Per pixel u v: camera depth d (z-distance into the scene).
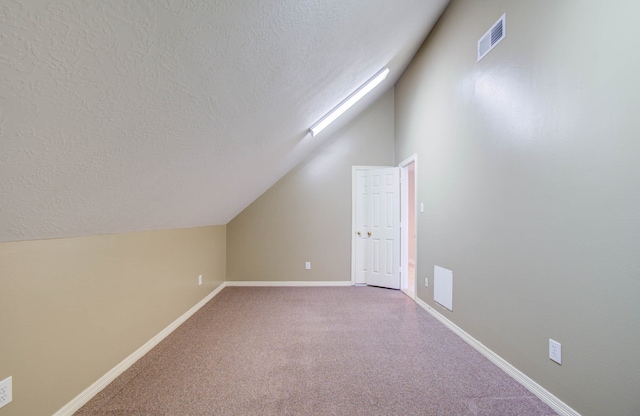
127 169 1.35
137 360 2.20
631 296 1.26
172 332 2.75
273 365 2.13
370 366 2.12
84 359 1.70
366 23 2.08
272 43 1.36
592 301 1.43
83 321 1.70
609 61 1.35
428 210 3.36
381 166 4.67
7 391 1.27
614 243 1.33
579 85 1.50
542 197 1.73
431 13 2.93
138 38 0.80
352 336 2.66
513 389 1.84
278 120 2.29
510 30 2.01
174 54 0.95
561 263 1.60
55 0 0.58
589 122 1.44
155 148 1.37
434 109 3.22
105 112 0.95
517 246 1.93
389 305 3.60
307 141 3.71
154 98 1.06
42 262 1.44
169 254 2.74
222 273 4.41
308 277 4.61
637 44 1.24
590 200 1.44
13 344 1.30
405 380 1.94
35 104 0.74
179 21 0.86
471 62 2.49
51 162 0.97
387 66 3.45
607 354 1.36
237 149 2.19
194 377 1.97
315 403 1.70
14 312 1.30
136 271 2.21
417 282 3.68
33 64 0.66
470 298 2.49
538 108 1.76
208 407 1.67
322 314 3.26
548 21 1.69
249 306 3.55
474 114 2.45
